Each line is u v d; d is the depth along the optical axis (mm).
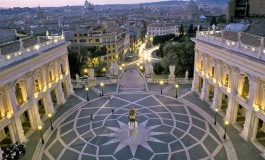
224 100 49219
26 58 37188
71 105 49812
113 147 35031
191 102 49469
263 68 30750
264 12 76750
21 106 36750
